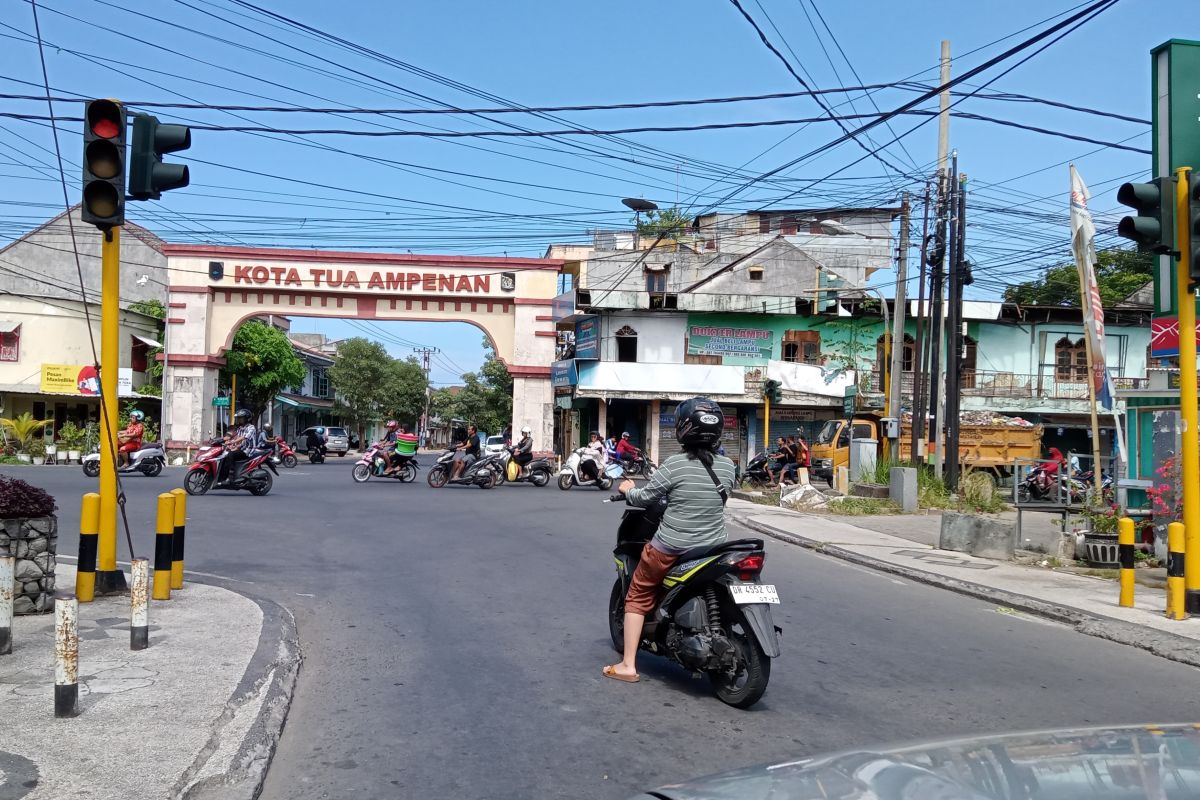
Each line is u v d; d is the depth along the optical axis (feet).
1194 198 26.30
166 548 26.27
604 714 17.49
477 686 19.17
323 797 13.52
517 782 14.14
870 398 110.73
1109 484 68.64
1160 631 25.73
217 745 14.71
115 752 14.29
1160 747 6.40
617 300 114.93
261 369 138.10
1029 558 39.96
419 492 66.44
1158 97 34.12
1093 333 44.60
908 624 26.99
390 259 111.86
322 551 37.29
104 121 23.80
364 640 23.04
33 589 23.81
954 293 68.59
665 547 18.89
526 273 112.27
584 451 73.26
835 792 5.94
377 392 208.54
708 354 116.26
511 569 33.60
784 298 116.26
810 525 51.67
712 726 16.93
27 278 127.13
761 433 115.34
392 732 16.35
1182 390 27.63
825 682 20.20
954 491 67.97
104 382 25.98
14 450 107.55
